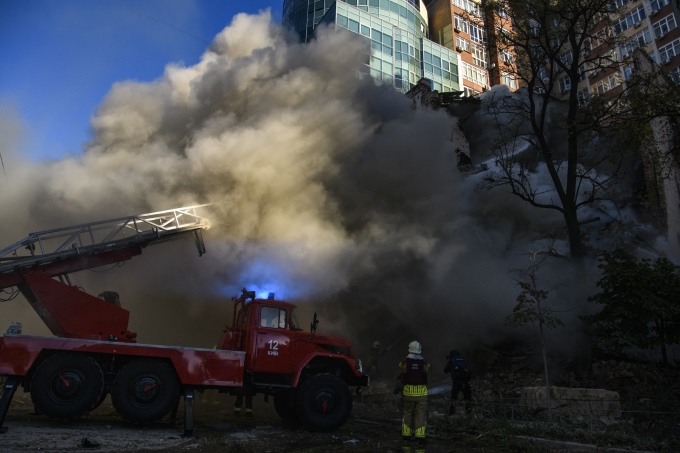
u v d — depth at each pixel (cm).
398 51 3425
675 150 1257
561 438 666
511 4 1409
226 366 757
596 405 780
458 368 928
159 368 724
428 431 798
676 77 2908
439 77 3656
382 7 3544
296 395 812
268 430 792
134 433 671
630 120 1107
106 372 732
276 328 848
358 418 1039
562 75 3791
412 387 691
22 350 669
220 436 697
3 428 620
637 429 686
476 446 671
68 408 674
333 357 847
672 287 918
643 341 899
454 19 4009
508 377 1255
